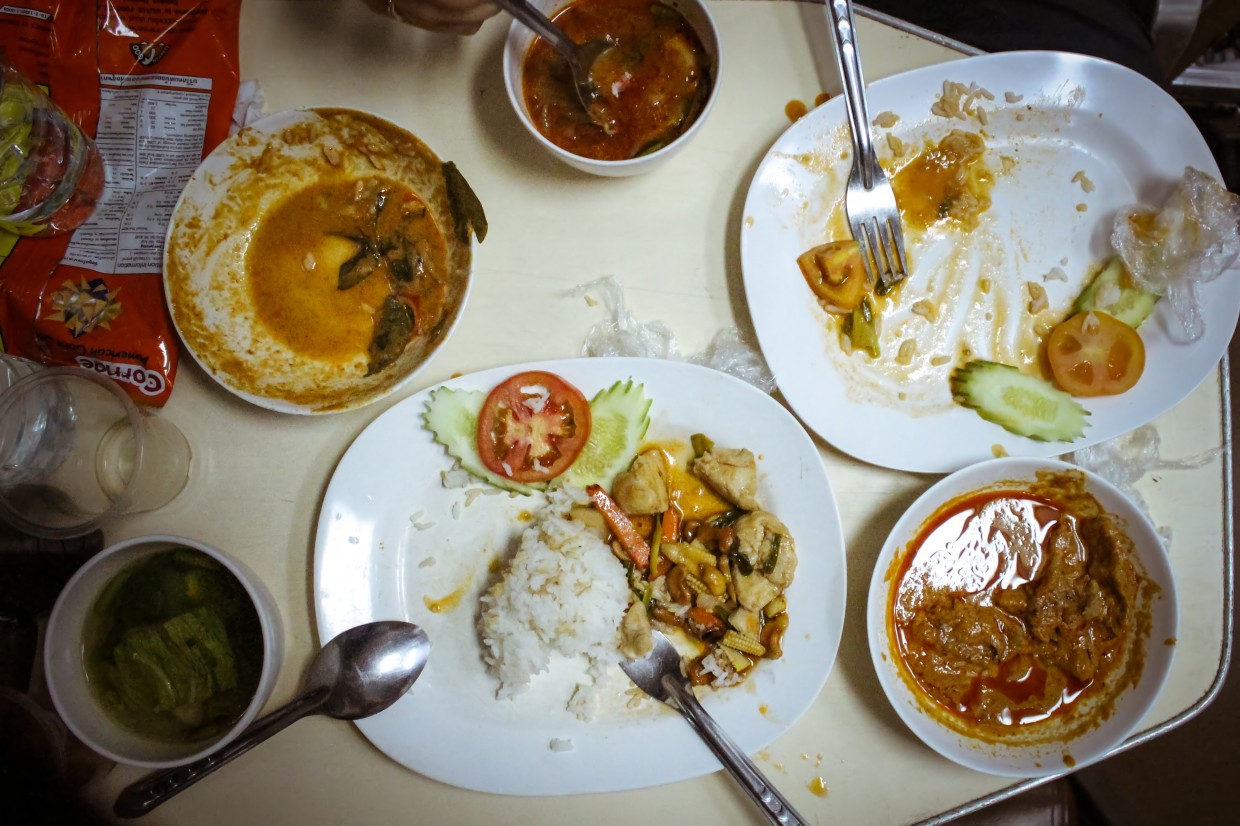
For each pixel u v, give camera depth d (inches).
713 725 48.2
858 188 54.2
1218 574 53.9
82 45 54.2
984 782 51.1
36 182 51.5
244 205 54.4
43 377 50.6
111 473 53.5
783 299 53.7
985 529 53.1
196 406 54.1
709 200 55.7
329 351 54.6
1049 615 52.2
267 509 53.3
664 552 52.4
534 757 50.1
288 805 50.9
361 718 49.4
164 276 51.0
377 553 52.2
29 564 52.0
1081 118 55.2
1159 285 53.1
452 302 52.6
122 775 50.9
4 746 48.6
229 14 54.8
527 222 55.4
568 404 51.9
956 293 55.9
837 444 52.4
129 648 49.4
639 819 50.9
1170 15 63.9
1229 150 70.3
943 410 54.2
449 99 56.0
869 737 51.4
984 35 61.7
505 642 50.0
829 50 56.5
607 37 52.5
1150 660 50.8
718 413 52.0
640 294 55.1
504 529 53.5
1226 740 61.7
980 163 56.4
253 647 51.3
